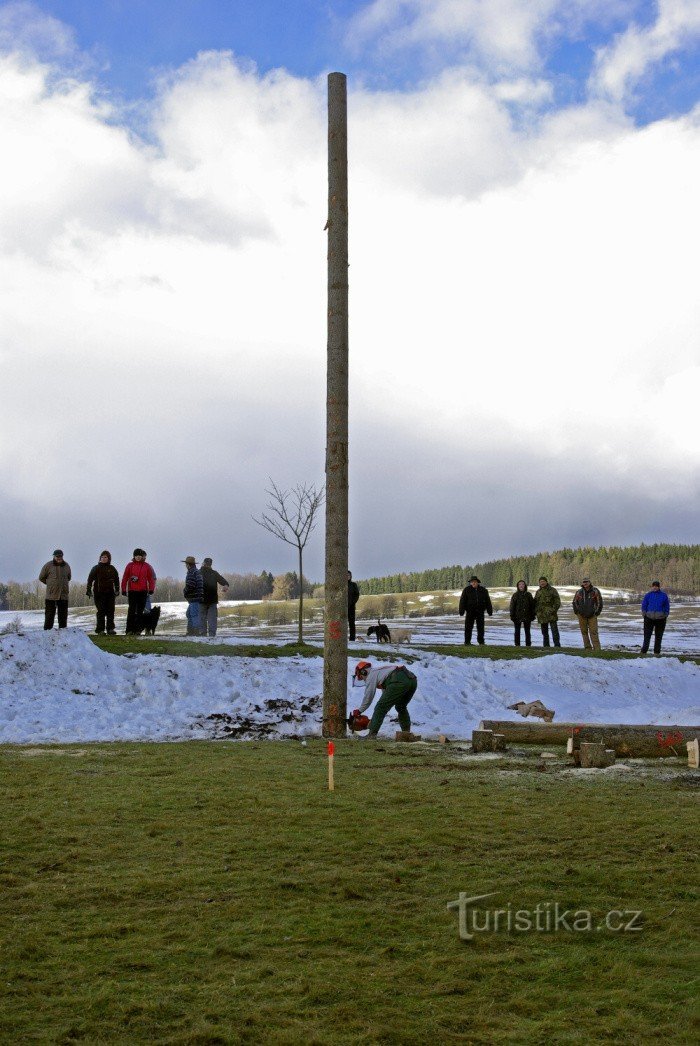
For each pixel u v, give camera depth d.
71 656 19.45
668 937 5.57
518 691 21.72
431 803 9.25
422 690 19.97
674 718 18.25
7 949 5.40
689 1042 4.33
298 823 8.39
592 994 4.84
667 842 7.56
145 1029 4.47
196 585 26.95
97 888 6.50
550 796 9.63
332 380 16.78
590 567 189.50
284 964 5.22
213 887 6.53
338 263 16.97
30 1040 4.35
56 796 9.62
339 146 17.16
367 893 6.39
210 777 10.87
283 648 23.80
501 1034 4.43
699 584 176.88
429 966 5.20
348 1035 4.42
